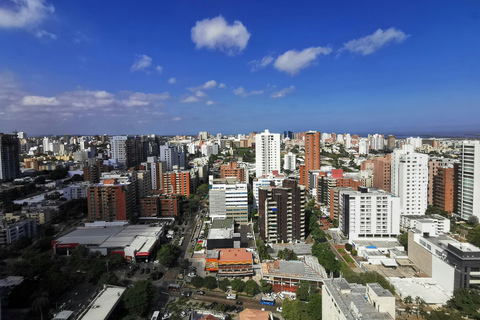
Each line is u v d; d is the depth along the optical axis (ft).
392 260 550.77
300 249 635.25
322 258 518.37
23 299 438.40
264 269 508.53
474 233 622.54
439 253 469.57
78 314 392.68
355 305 290.97
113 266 577.02
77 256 586.04
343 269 495.82
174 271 562.25
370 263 558.15
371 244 630.33
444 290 449.48
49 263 529.45
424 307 417.28
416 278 483.10
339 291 323.57
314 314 377.30
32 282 467.11
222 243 604.49
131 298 414.41
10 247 640.99
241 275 526.16
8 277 515.91
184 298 462.60
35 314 421.59
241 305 443.73
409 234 554.46
